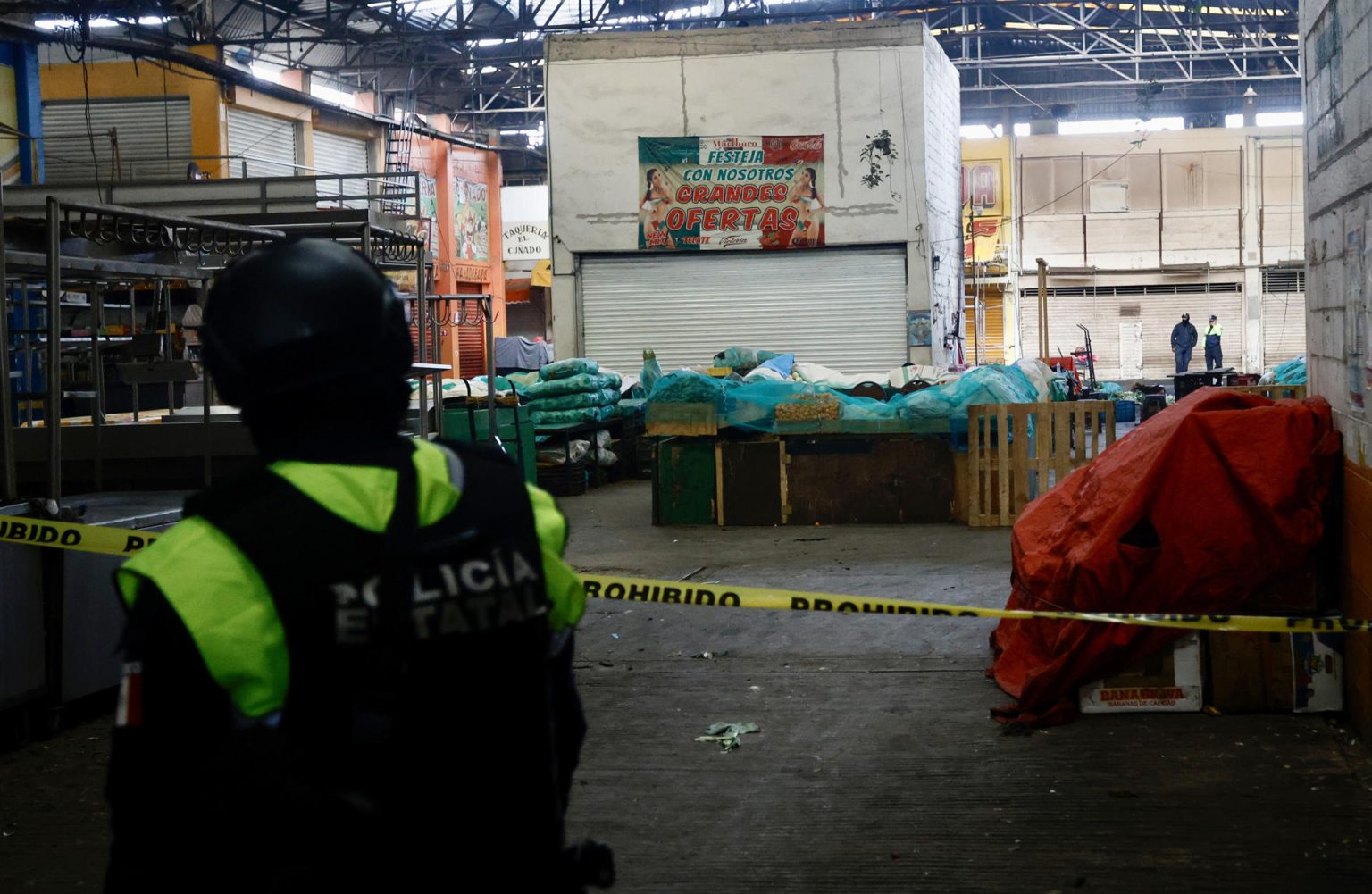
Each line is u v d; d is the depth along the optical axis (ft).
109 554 18.97
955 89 81.20
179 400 45.16
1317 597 17.01
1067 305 135.64
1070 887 12.04
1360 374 15.52
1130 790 14.52
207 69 73.67
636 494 47.11
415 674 4.36
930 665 20.30
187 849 4.10
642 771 15.70
